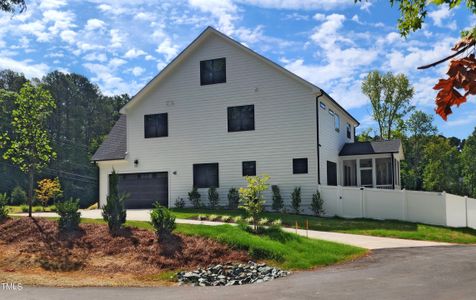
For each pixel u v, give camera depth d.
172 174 26.42
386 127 46.19
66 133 62.75
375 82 44.94
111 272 12.08
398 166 31.64
